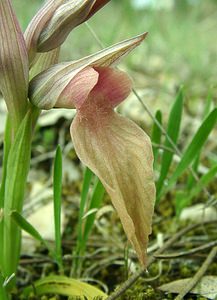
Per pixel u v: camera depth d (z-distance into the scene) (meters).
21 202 0.10
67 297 0.10
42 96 0.08
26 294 0.10
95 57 0.08
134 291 0.10
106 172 0.08
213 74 0.23
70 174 0.15
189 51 0.25
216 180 0.15
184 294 0.09
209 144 0.17
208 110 0.13
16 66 0.08
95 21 0.30
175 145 0.11
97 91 0.08
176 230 0.13
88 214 0.10
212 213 0.13
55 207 0.10
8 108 0.09
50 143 0.17
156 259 0.10
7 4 0.08
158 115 0.12
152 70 0.24
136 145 0.08
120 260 0.11
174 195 0.14
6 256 0.10
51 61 0.09
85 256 0.11
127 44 0.08
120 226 0.13
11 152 0.09
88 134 0.08
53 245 0.12
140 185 0.08
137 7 0.26
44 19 0.09
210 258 0.10
